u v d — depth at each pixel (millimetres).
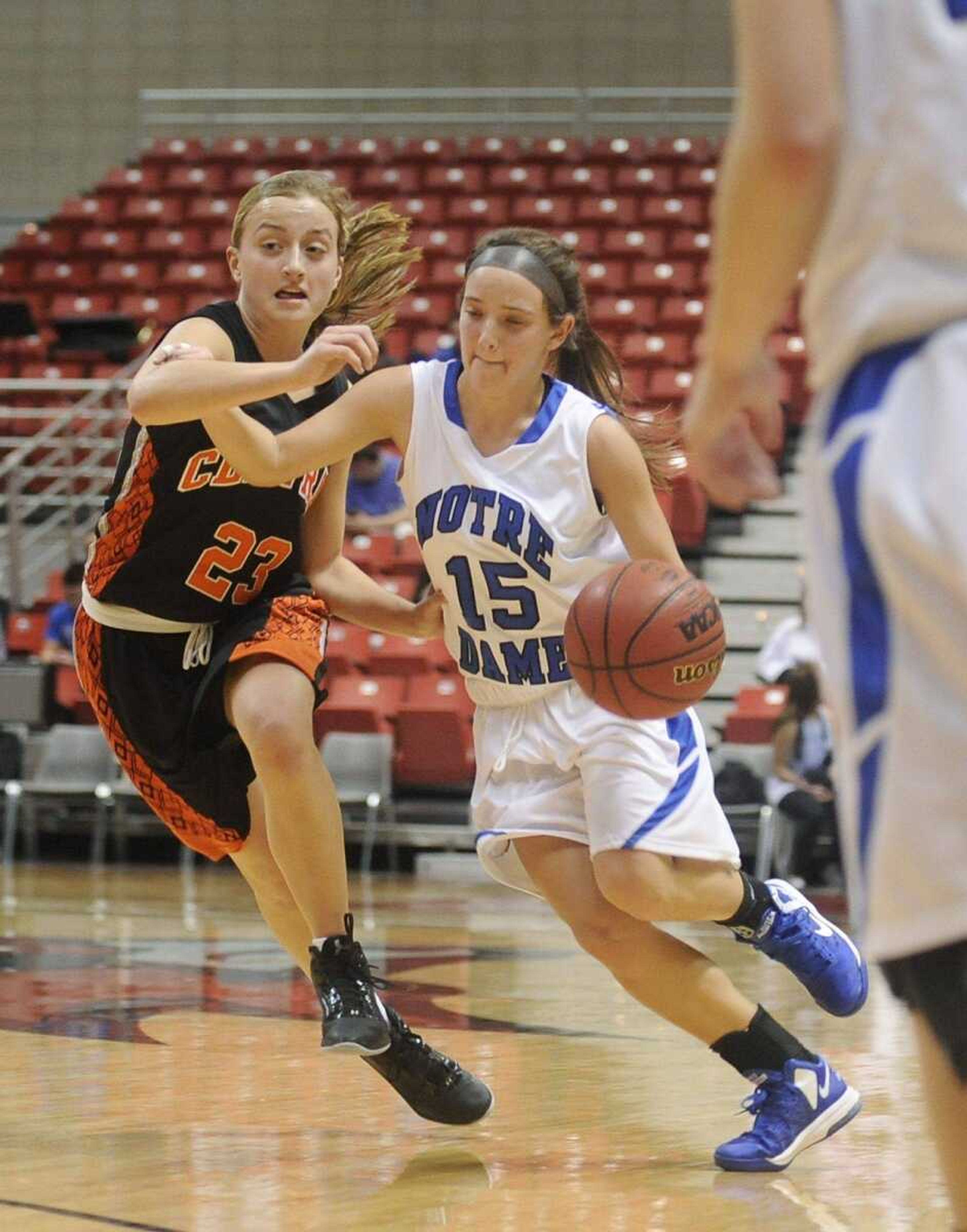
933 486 3832
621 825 7926
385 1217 7023
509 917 22562
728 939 20719
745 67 3867
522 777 8477
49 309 46125
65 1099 9742
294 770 8500
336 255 9086
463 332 8250
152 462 8961
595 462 8203
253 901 24672
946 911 3826
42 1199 7230
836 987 8711
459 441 8320
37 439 34312
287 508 9117
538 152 48812
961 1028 3951
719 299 4059
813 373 4289
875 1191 7672
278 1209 7133
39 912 22516
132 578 9195
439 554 8445
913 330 3977
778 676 30250
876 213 3971
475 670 8609
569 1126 9156
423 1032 12625
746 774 27500
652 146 48906
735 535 35906
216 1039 12078
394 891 26656
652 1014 13648
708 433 4316
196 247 47281
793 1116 8156
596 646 7496
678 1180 7875
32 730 31281
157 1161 8117
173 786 9445
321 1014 13422
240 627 9164
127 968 16516
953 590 3812
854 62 3986
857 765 4016
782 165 3801
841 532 4062
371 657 31406
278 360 9094
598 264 44062
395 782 29859
